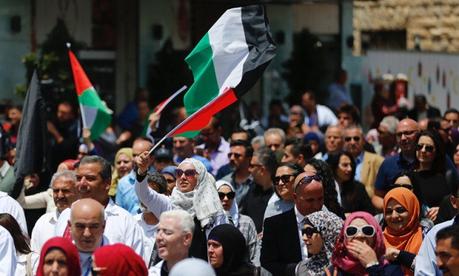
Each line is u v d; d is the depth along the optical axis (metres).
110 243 18.97
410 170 24.02
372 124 42.38
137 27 42.41
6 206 21.25
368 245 17.44
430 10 52.06
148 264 20.42
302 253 20.06
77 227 17.42
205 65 21.28
